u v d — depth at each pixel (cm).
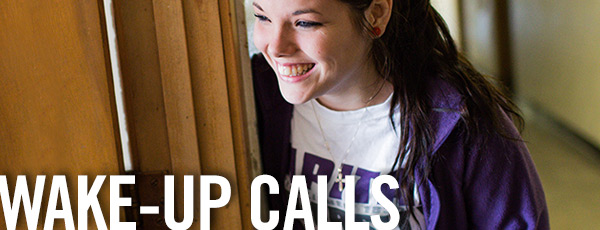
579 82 341
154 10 82
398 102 92
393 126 94
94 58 80
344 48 80
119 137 84
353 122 97
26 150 84
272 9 76
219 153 87
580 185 290
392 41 89
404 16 90
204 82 85
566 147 350
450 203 96
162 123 87
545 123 407
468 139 92
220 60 84
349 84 92
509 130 94
